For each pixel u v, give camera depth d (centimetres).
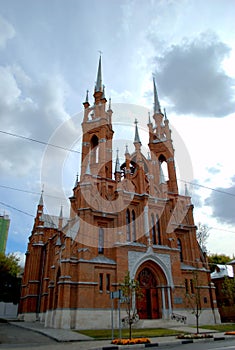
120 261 3675
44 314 4638
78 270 3453
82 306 3284
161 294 3872
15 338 2305
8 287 6388
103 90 5200
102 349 1742
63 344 1980
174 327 3284
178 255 4159
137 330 2948
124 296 2370
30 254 6144
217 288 5350
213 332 2777
